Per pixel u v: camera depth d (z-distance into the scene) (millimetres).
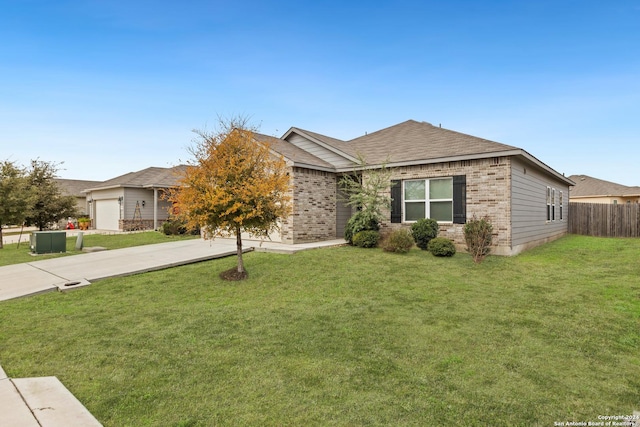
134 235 18828
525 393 3336
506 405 3135
